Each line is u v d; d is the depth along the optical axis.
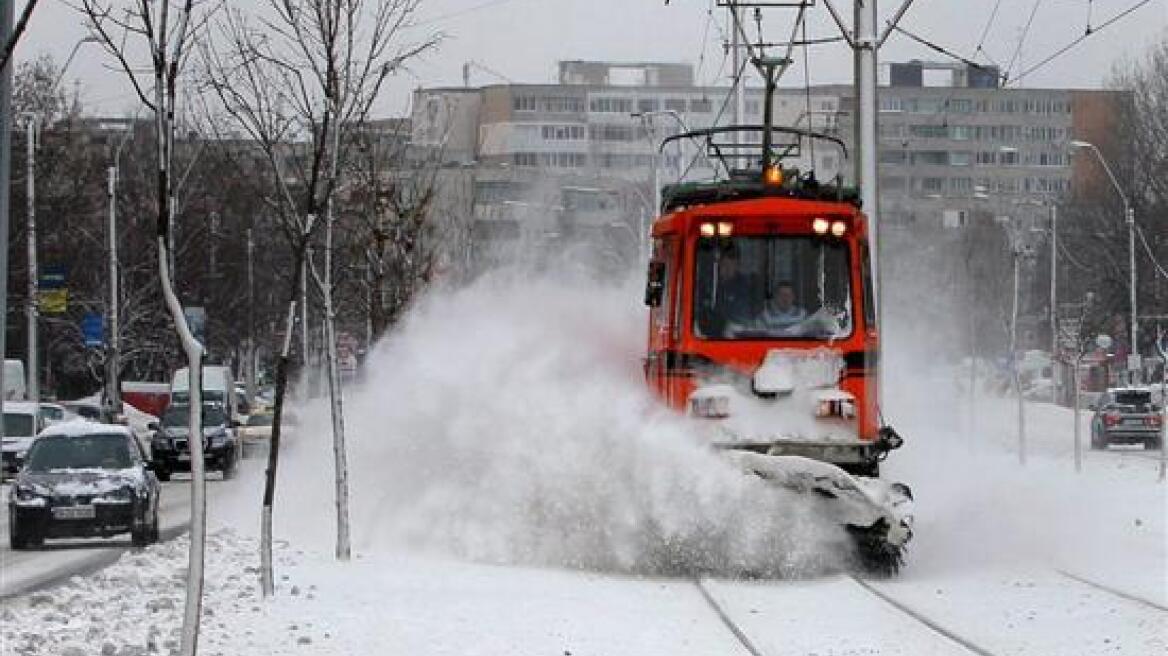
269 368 112.00
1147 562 26.73
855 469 25.45
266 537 22.30
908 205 173.62
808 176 27.12
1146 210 96.94
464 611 20.64
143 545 34.91
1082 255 102.94
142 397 100.06
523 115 168.00
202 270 81.88
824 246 25.67
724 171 36.97
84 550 34.59
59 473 34.94
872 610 21.09
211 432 56.91
